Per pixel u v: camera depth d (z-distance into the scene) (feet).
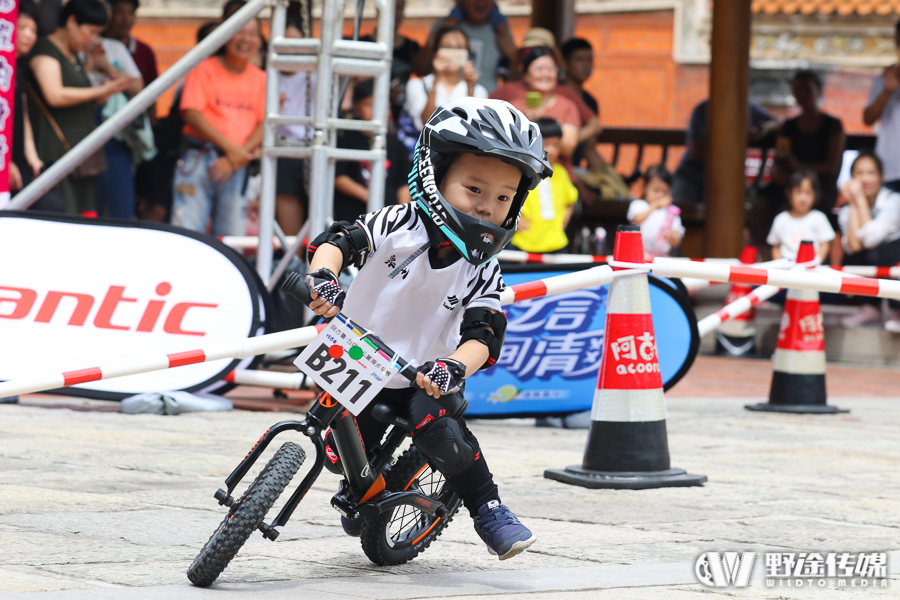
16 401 42.39
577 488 29.43
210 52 43.50
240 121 58.65
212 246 41.68
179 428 37.22
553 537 23.47
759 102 190.29
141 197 65.16
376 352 18.31
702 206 82.28
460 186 18.58
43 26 56.70
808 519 25.96
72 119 57.00
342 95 44.32
